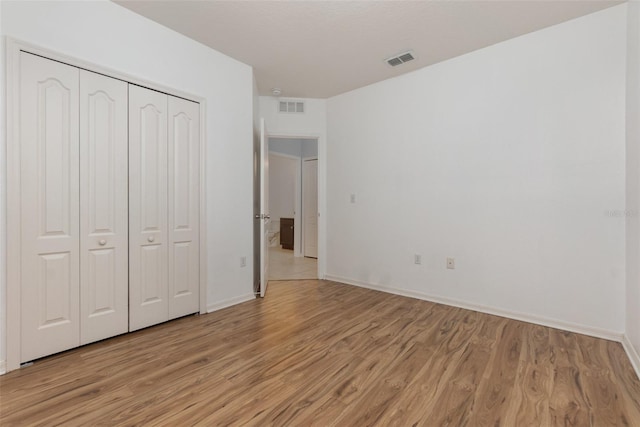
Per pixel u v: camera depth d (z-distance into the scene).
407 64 3.24
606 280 2.35
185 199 2.73
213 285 2.98
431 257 3.30
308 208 6.15
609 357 2.04
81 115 2.10
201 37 2.73
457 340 2.31
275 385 1.73
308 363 1.97
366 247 3.87
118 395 1.62
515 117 2.74
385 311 2.97
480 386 1.72
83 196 2.12
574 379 1.78
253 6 2.30
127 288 2.38
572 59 2.47
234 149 3.14
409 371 1.88
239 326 2.58
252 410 1.51
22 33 1.84
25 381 1.74
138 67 2.39
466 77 3.02
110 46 2.24
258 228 3.87
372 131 3.78
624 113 2.27
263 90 3.96
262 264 3.43
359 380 1.78
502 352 2.12
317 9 2.33
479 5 2.29
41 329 1.96
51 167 1.97
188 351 2.13
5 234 1.79
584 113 2.42
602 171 2.36
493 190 2.87
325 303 3.22
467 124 3.02
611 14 2.30
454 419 1.45
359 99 3.89
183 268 2.74
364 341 2.30
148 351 2.12
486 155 2.91
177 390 1.67
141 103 2.42
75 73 2.07
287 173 7.43
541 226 2.62
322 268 4.32
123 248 2.34
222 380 1.77
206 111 2.88
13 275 1.82
